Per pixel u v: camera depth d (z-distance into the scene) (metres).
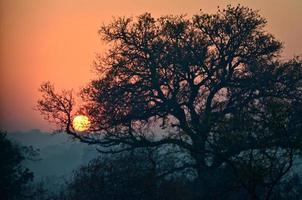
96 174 99.25
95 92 131.00
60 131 129.12
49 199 122.56
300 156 78.19
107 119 128.38
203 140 93.31
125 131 126.06
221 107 117.50
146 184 94.19
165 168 99.81
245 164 78.06
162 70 130.12
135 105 127.31
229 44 131.38
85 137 128.62
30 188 171.75
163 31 134.00
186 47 129.38
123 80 132.50
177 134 106.00
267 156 78.12
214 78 126.81
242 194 94.44
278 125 77.25
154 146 112.69
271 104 78.50
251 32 133.50
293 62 131.75
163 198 94.12
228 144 80.44
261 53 133.25
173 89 127.56
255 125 78.94
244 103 121.94
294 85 128.62
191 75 126.69
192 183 99.25
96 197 99.06
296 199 98.38
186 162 99.75
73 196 104.12
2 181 152.25
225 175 94.62
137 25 135.50
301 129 96.94
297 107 115.19
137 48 132.62
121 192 96.31
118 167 98.94
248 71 131.38
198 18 133.88
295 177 98.25
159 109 126.00
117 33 135.62
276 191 92.94
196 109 123.38
